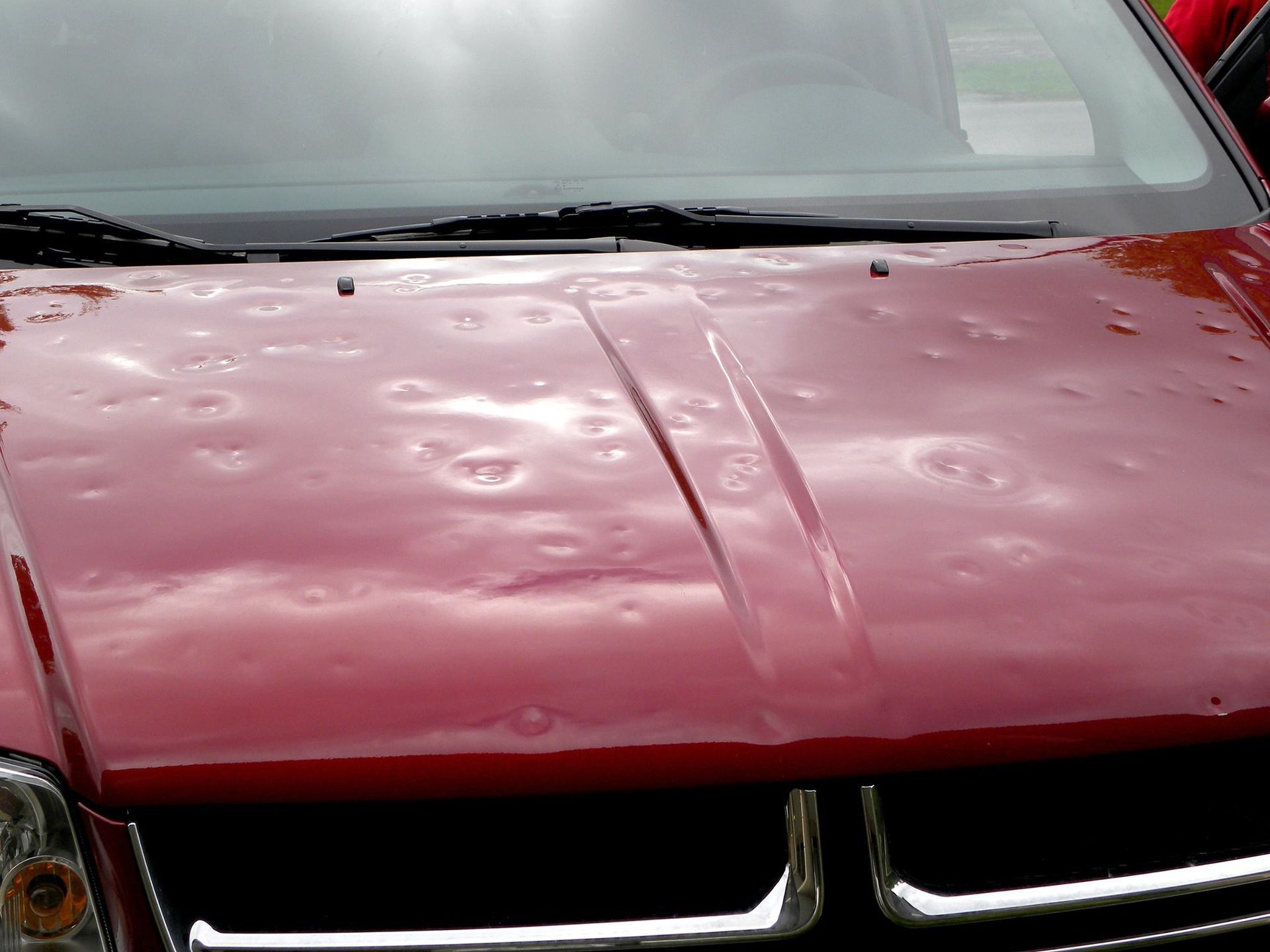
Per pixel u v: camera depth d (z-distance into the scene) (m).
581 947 1.18
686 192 2.24
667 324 1.85
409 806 1.17
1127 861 1.27
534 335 1.81
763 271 2.04
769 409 1.65
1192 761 1.27
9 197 2.14
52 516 1.40
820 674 1.23
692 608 1.29
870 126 2.42
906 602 1.31
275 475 1.47
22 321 1.81
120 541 1.36
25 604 1.29
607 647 1.25
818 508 1.44
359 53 2.38
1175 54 2.59
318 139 2.26
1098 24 2.64
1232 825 1.29
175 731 1.18
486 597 1.29
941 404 1.68
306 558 1.34
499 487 1.46
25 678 1.23
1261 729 1.26
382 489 1.45
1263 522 1.48
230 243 2.05
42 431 1.55
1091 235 2.24
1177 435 1.64
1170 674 1.27
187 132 2.26
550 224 2.12
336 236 2.09
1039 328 1.90
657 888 1.20
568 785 1.17
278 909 1.18
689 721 1.19
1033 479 1.52
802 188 2.28
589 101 2.37
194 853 1.17
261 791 1.16
